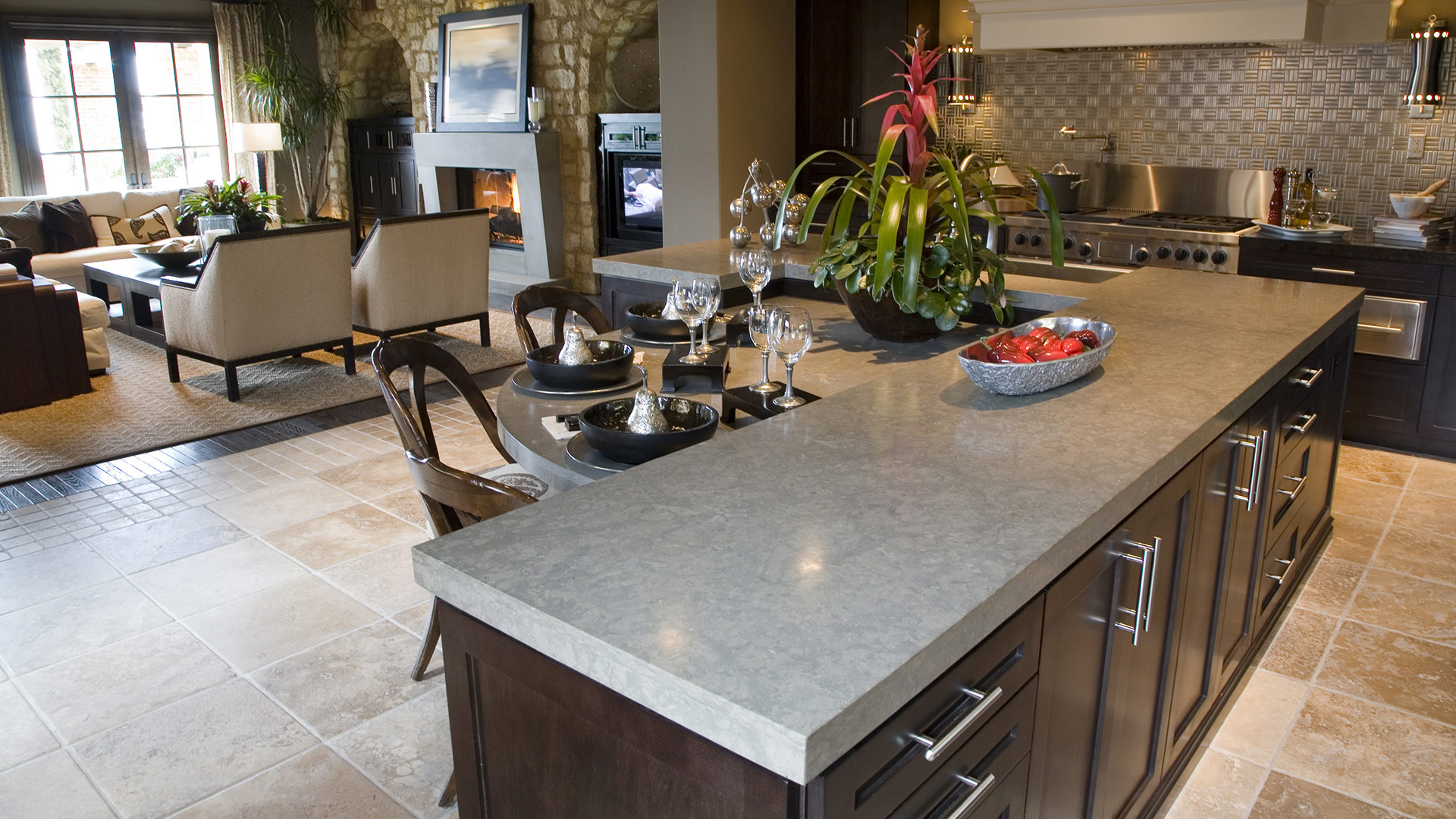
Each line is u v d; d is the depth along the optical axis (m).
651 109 8.18
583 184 8.30
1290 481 2.85
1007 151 5.98
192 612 3.16
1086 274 4.65
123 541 3.68
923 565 1.34
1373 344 4.44
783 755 1.00
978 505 1.54
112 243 8.52
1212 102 5.27
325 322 5.72
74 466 4.45
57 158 9.12
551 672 1.27
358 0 9.86
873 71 6.13
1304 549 3.30
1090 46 5.14
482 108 8.73
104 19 9.15
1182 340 2.54
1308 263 4.51
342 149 10.40
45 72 8.94
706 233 6.38
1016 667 1.41
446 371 2.76
